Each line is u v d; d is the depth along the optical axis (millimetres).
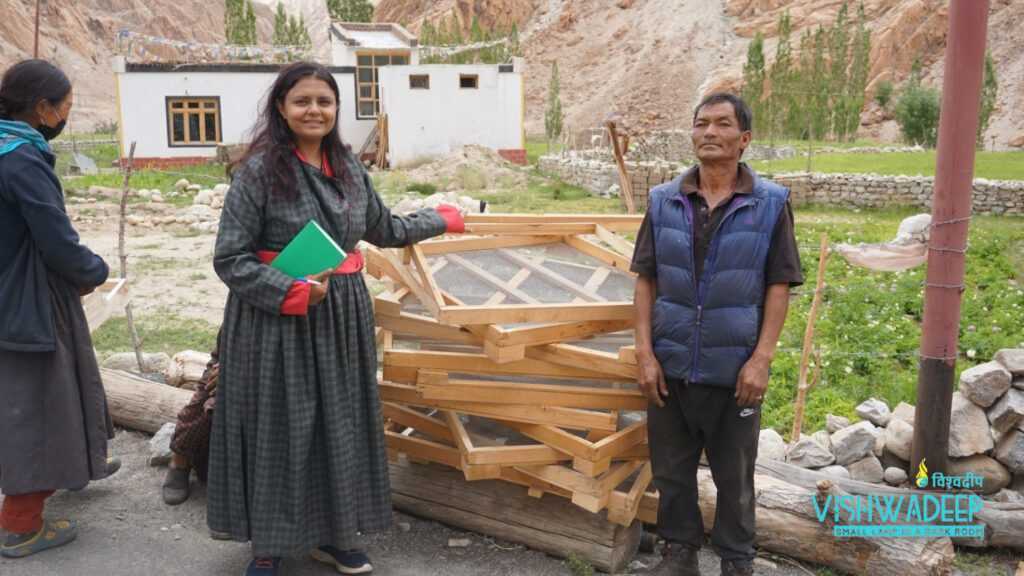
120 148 26891
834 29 58594
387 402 4043
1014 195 17125
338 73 29609
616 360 3580
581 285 3992
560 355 3648
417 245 3822
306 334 3344
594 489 3494
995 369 4375
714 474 3457
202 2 147625
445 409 3842
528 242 4371
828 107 44719
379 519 3637
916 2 74688
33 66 3582
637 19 92188
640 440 3703
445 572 3713
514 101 28875
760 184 3254
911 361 7117
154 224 15430
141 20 130125
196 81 27000
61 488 3650
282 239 3352
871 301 9156
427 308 3664
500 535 3951
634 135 35375
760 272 3229
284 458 3400
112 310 4824
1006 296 9336
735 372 3232
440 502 4078
